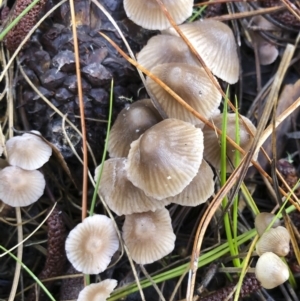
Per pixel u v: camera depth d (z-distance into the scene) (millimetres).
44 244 178
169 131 149
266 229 149
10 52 179
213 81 162
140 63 170
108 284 149
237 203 175
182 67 159
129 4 170
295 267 168
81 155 177
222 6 205
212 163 166
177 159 146
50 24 176
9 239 175
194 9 199
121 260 175
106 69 170
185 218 183
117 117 169
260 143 162
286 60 186
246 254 159
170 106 160
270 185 184
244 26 204
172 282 174
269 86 200
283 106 194
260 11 201
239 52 198
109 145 167
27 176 159
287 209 169
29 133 166
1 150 160
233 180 156
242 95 204
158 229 155
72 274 166
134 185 151
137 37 181
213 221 178
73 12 164
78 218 181
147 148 146
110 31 174
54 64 167
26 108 178
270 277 136
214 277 173
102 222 154
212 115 169
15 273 161
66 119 170
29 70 174
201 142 149
